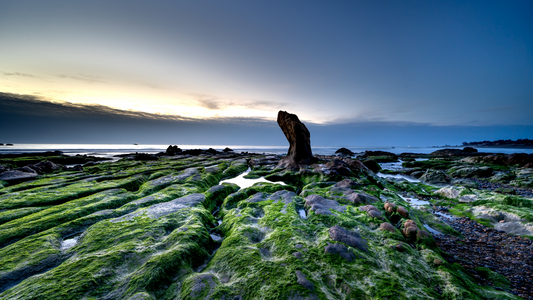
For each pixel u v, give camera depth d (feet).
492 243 35.40
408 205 50.67
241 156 203.82
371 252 27.61
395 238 31.12
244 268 23.97
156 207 45.39
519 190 74.02
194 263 26.71
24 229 36.55
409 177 108.68
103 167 117.80
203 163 135.23
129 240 30.53
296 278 21.74
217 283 21.83
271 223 36.78
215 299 19.31
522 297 22.56
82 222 38.70
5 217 43.34
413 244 31.71
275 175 91.15
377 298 19.74
